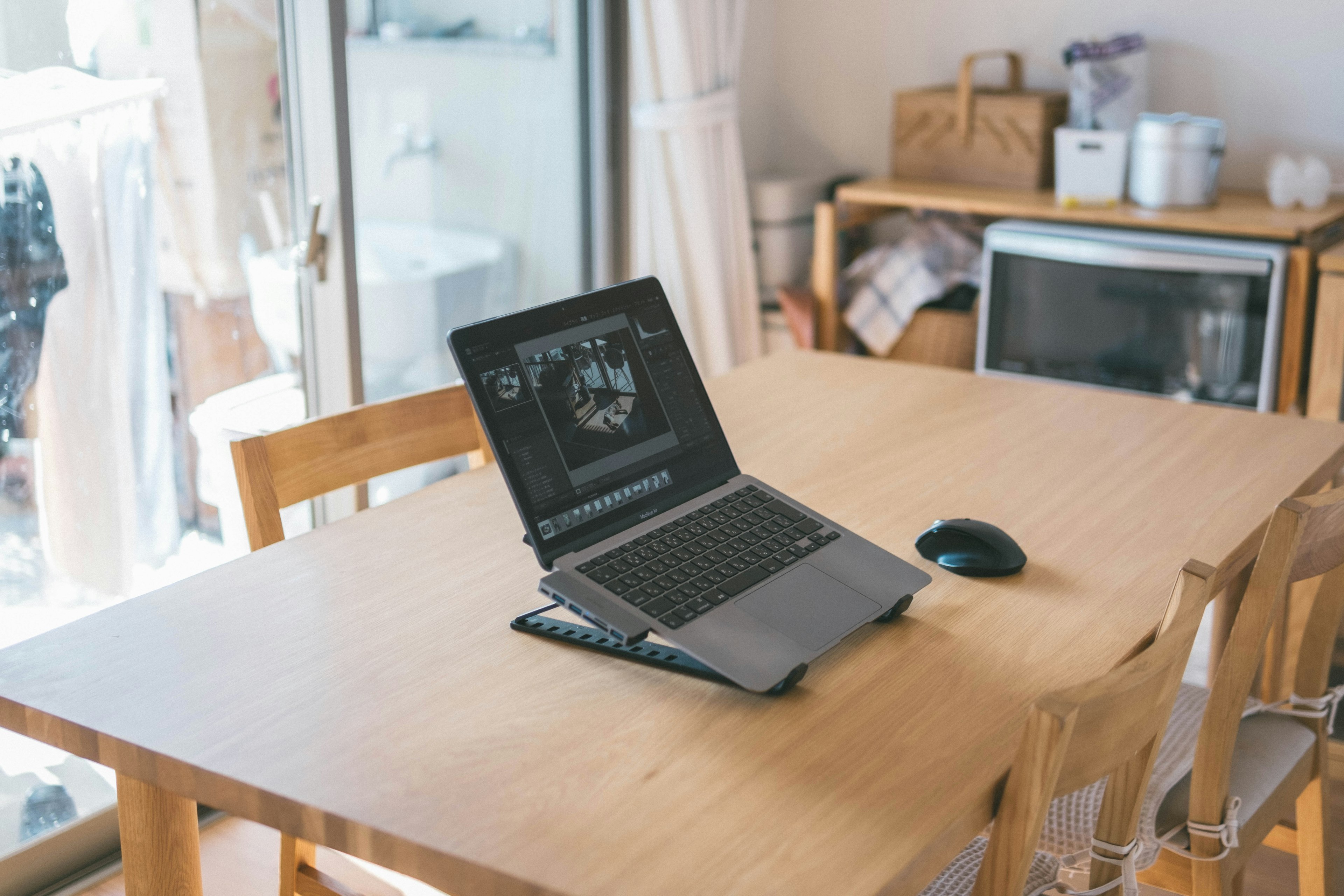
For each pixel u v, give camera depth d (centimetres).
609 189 323
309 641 113
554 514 114
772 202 332
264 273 229
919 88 342
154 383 209
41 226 185
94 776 203
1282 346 262
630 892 79
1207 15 300
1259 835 143
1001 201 293
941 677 108
